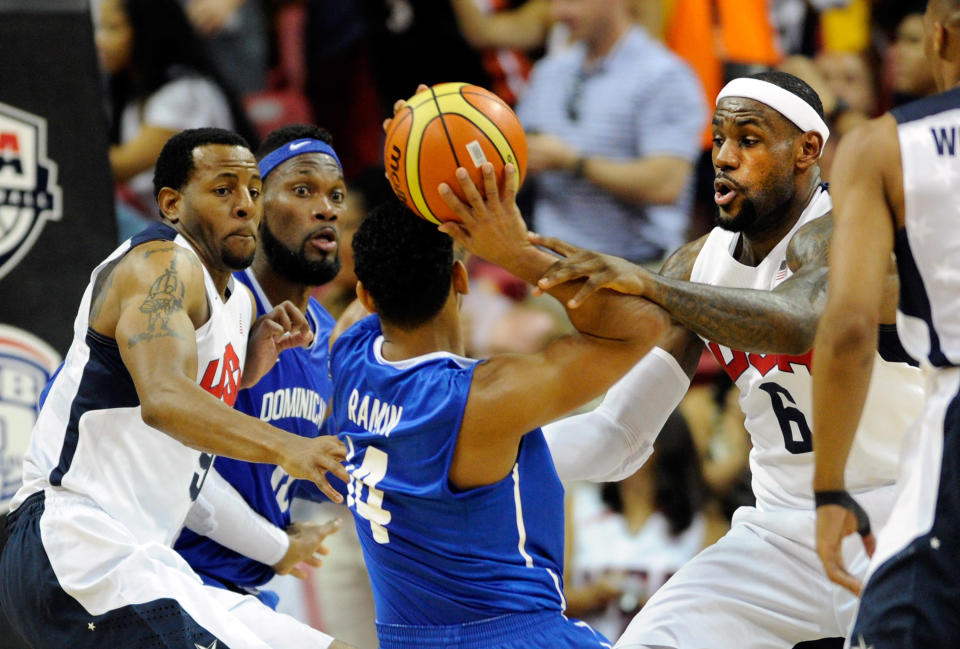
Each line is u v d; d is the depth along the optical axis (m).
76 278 15.74
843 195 9.48
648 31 25.61
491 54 25.97
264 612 13.12
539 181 24.38
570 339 10.59
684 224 24.66
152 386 10.98
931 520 9.27
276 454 10.53
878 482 12.77
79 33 15.75
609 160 24.33
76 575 11.73
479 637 10.95
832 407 9.20
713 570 13.30
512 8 26.19
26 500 12.43
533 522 11.12
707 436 22.11
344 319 14.33
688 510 21.11
